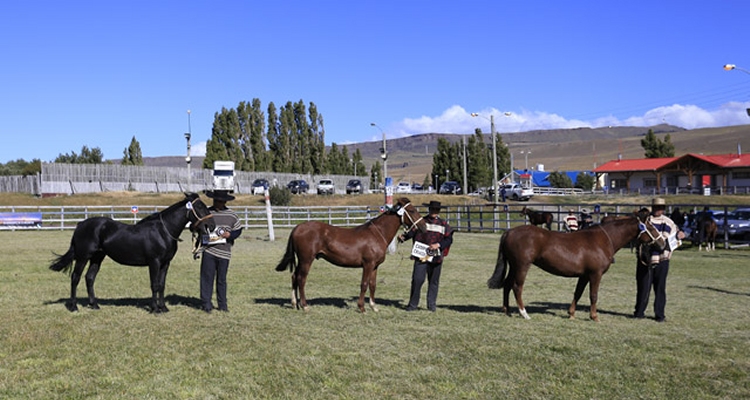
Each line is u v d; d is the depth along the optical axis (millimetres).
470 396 6691
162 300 11062
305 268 11219
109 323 10141
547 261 10609
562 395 6734
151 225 10914
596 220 25031
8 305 11703
